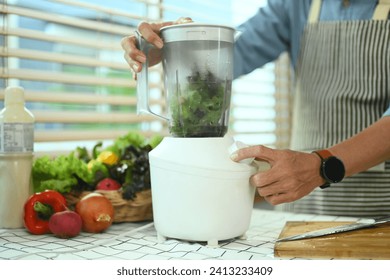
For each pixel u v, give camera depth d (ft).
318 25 3.80
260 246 2.63
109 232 3.03
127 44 2.87
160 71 5.11
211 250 2.54
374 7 3.66
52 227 2.83
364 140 2.88
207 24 2.65
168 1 5.15
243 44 4.21
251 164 2.70
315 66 3.82
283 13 4.17
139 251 2.56
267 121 6.74
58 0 4.09
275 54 4.33
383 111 3.59
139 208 3.22
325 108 3.71
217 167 2.54
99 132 4.65
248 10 6.18
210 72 2.69
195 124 2.69
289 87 7.32
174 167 2.57
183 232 2.64
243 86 6.25
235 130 6.12
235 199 2.61
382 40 3.56
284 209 4.17
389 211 3.64
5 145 3.11
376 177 3.62
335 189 3.72
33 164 3.34
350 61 3.66
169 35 2.70
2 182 3.14
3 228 3.16
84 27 4.40
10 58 3.97
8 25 3.83
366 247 2.39
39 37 4.06
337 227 2.73
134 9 4.93
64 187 3.15
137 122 5.00
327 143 3.70
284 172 2.64
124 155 3.39
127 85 4.92
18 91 3.16
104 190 3.18
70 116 4.35
